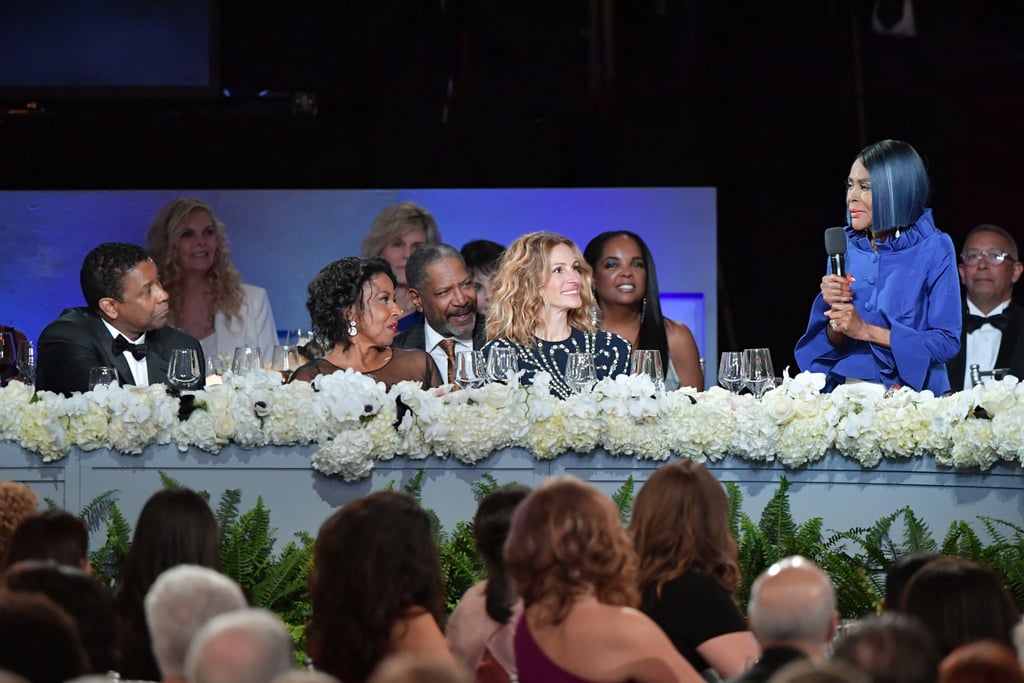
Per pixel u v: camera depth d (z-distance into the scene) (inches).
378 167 1368.1
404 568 487.2
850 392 737.0
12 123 1336.1
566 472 749.3
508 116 1370.6
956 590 460.4
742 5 1385.3
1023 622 434.9
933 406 726.5
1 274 1282.0
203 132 1357.0
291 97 1358.3
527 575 468.8
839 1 1378.0
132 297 869.8
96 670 470.6
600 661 461.4
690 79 1387.8
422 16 1357.0
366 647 482.0
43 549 550.9
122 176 1352.1
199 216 1282.0
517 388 743.7
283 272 1293.1
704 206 1304.1
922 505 739.4
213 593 437.1
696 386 1191.6
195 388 775.7
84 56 1302.9
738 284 1411.2
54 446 737.6
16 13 1298.0
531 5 1368.1
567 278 852.0
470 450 735.7
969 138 1375.5
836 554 730.8
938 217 1380.4
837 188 1401.3
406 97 1360.7
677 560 546.3
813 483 745.0
